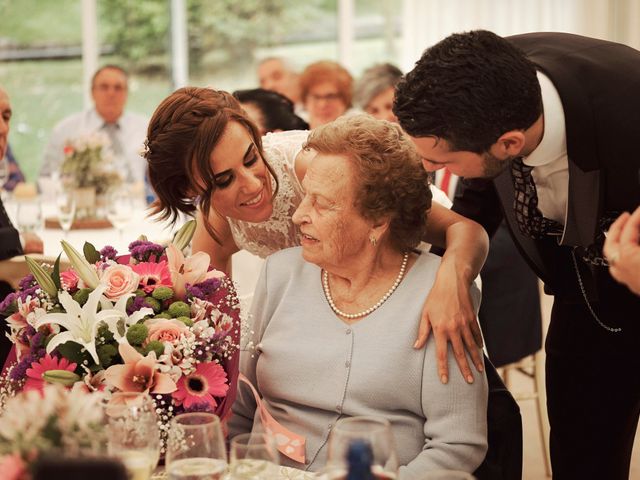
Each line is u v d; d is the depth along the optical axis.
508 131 1.74
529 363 3.89
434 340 1.86
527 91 1.73
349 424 1.38
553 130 1.82
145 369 1.63
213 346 1.70
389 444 1.33
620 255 1.56
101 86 6.48
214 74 8.07
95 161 4.55
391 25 8.15
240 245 2.59
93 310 1.65
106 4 7.79
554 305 2.35
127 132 6.60
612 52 1.93
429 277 1.94
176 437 1.40
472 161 1.81
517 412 1.96
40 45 7.61
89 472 1.03
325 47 8.13
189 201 2.25
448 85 1.72
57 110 7.71
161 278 1.78
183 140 2.07
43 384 1.66
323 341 1.92
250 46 8.06
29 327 1.73
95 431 1.30
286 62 6.89
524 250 2.20
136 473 1.38
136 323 1.67
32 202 4.07
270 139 2.49
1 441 1.26
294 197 2.42
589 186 1.84
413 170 1.87
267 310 2.04
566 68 1.85
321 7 8.08
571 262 2.20
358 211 1.85
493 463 1.90
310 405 1.91
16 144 7.63
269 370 1.97
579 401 2.31
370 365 1.87
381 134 1.86
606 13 7.25
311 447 1.90
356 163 1.83
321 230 1.86
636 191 1.83
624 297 2.13
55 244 4.01
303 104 5.66
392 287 1.93
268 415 1.90
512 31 7.69
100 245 3.97
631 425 2.29
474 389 1.83
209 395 1.67
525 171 2.04
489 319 3.65
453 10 7.79
